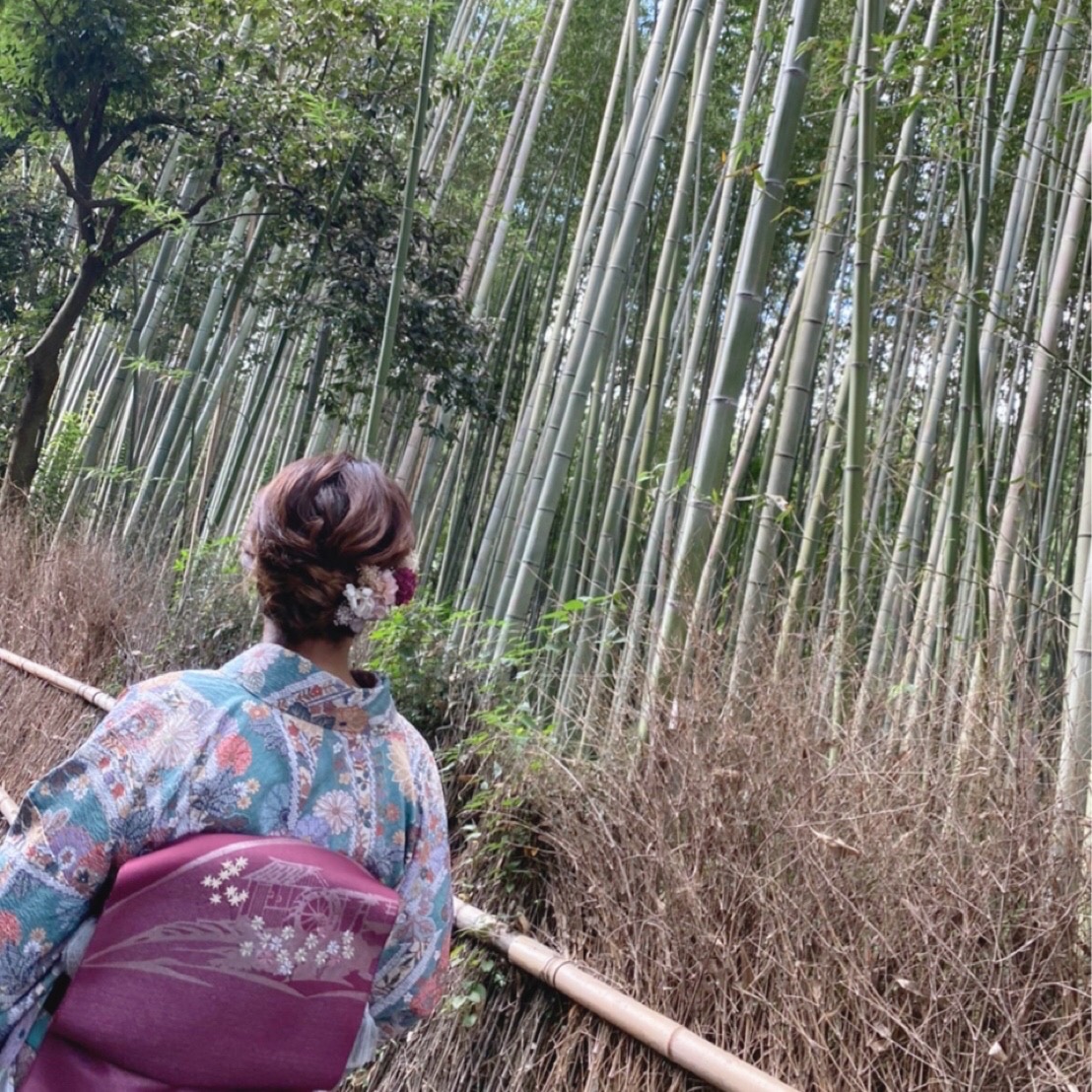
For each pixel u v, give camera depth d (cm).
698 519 247
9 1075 96
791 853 168
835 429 355
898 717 186
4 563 564
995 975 148
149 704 99
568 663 363
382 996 108
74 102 745
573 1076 178
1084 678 196
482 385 737
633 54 650
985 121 315
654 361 464
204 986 92
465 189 1090
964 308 348
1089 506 251
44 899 93
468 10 930
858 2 300
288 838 98
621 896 187
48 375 829
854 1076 149
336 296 677
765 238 261
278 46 703
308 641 107
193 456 805
